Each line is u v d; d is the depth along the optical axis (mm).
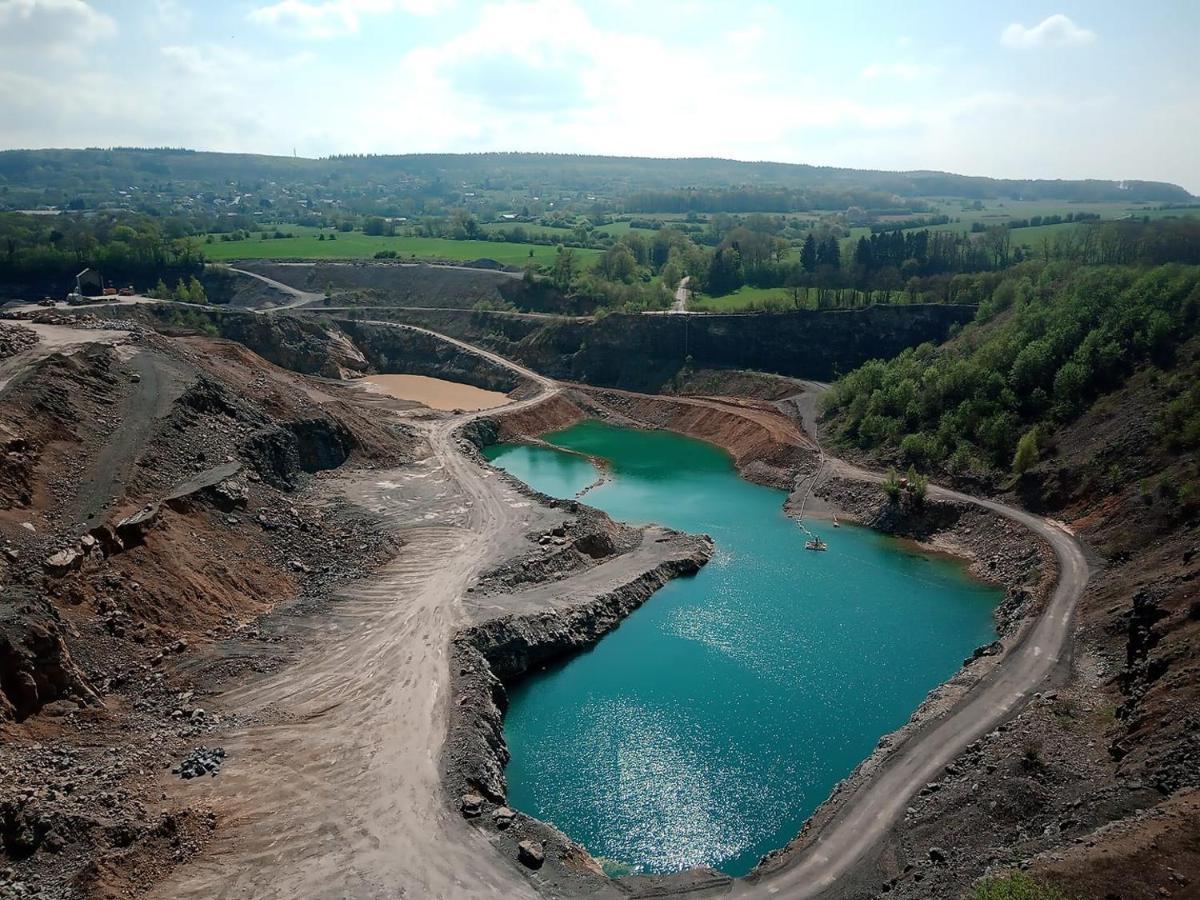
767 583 81312
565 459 125625
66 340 90562
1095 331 100250
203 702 54188
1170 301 99000
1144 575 66062
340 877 41469
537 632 66875
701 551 86688
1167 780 39688
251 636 62031
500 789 49656
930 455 103312
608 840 47125
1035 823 41469
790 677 64188
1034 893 31391
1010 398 101625
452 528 85438
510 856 43594
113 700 51750
